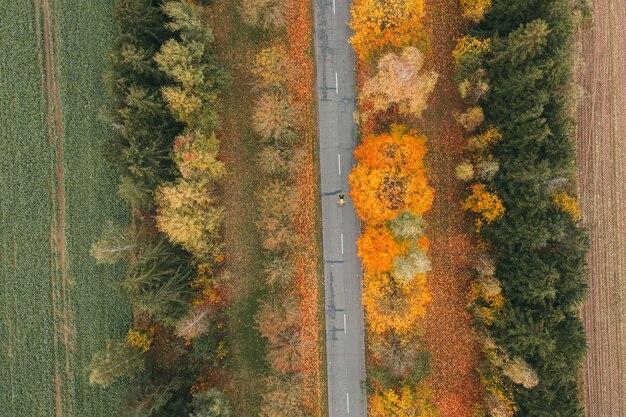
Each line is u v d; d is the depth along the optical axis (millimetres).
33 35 48406
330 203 47875
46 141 48594
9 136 48500
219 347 47062
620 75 47969
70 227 48344
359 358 48000
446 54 47375
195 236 42688
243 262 48062
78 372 48562
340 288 47969
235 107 48000
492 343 43906
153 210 47188
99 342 48344
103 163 48406
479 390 47219
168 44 38938
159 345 48000
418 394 44969
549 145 39688
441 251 47781
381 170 38562
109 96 48188
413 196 38969
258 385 48062
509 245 42094
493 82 42094
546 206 40438
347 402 47906
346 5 47375
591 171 48000
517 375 41031
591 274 48312
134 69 39688
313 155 47781
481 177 44156
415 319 47312
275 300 46531
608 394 48000
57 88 48469
